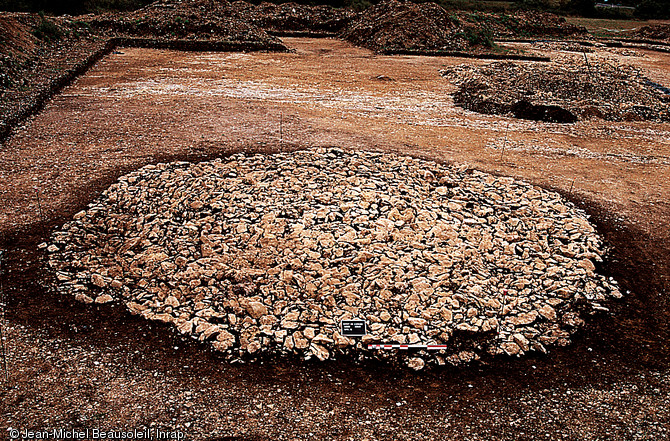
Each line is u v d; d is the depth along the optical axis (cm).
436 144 980
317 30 2608
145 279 549
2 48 1289
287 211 639
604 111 1241
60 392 406
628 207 765
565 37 2898
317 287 528
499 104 1248
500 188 780
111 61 1625
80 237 619
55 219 655
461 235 627
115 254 593
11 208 676
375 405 411
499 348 477
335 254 569
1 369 425
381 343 471
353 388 428
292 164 787
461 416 405
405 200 688
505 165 895
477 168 870
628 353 488
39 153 850
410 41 2144
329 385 430
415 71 1708
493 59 2056
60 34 1711
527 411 414
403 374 446
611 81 1491
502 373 454
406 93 1400
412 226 630
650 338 510
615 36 3073
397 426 392
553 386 443
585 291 567
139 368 438
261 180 723
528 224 677
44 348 454
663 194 812
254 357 455
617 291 575
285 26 2581
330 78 1539
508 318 512
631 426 404
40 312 502
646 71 1930
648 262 637
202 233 605
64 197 707
